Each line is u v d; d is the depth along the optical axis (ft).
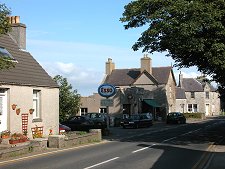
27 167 43.47
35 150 59.36
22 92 75.56
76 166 44.47
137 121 136.56
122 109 194.18
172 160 50.42
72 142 69.97
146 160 50.24
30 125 77.51
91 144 72.84
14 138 64.44
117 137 92.53
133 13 75.51
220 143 75.36
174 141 79.97
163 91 212.02
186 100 302.66
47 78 85.76
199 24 64.18
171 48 75.77
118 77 223.10
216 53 66.64
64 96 137.59
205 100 305.53
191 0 66.95
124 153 58.08
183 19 65.82
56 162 47.75
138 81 215.92
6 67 47.29
